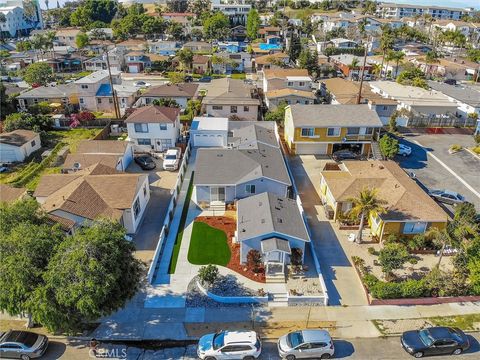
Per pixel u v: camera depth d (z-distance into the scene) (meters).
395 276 31.09
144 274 30.69
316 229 37.41
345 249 34.59
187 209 40.16
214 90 72.25
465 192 45.09
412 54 123.56
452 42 140.62
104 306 23.27
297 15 197.25
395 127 62.31
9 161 51.75
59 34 146.75
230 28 161.75
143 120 52.66
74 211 32.66
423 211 35.00
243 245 31.31
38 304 21.78
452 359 24.33
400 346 25.06
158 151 54.38
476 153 55.25
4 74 100.00
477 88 94.38
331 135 52.22
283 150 54.75
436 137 61.59
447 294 28.92
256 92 80.94
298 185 45.69
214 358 23.52
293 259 31.67
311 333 24.33
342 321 26.95
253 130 53.12
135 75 104.38
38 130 57.91
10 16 169.62
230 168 41.38
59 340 25.14
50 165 50.50
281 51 124.31
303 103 70.12
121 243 24.89
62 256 22.78
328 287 30.00
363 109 54.19
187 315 27.12
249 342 23.61
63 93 71.75
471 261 29.34
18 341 23.48
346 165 43.94
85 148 48.47
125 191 36.44
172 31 149.88
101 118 65.88
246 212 34.62
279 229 31.20
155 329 25.97
